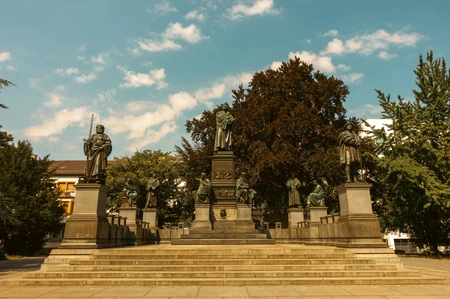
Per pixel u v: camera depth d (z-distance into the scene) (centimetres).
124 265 1159
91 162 1480
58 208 3189
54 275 1079
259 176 3089
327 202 3288
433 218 2441
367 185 1441
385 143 2516
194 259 1213
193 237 2008
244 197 2203
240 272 1080
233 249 1298
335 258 1245
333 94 3469
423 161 2375
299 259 1205
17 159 3078
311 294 878
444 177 2314
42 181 3234
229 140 2392
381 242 1338
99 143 1509
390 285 1019
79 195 1398
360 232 1358
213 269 1127
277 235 2395
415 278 1047
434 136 2433
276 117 3438
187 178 3741
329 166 2988
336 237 1523
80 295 871
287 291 916
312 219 2098
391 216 2702
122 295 867
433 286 1002
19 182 3002
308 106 3500
